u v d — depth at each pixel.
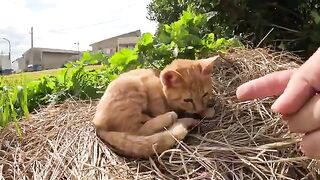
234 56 0.34
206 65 0.27
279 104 0.10
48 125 0.31
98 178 0.22
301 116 0.10
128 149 0.23
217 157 0.22
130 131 0.24
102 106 0.26
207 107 0.27
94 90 0.38
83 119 0.29
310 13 0.42
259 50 0.35
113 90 0.26
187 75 0.27
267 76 0.12
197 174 0.21
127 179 0.21
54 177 0.23
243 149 0.22
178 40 0.37
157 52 0.37
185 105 0.26
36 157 0.26
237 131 0.24
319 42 0.40
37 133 0.29
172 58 0.36
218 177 0.21
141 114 0.25
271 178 0.21
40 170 0.25
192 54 0.36
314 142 0.10
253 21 0.43
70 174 0.23
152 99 0.26
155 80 0.27
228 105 0.27
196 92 0.26
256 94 0.12
